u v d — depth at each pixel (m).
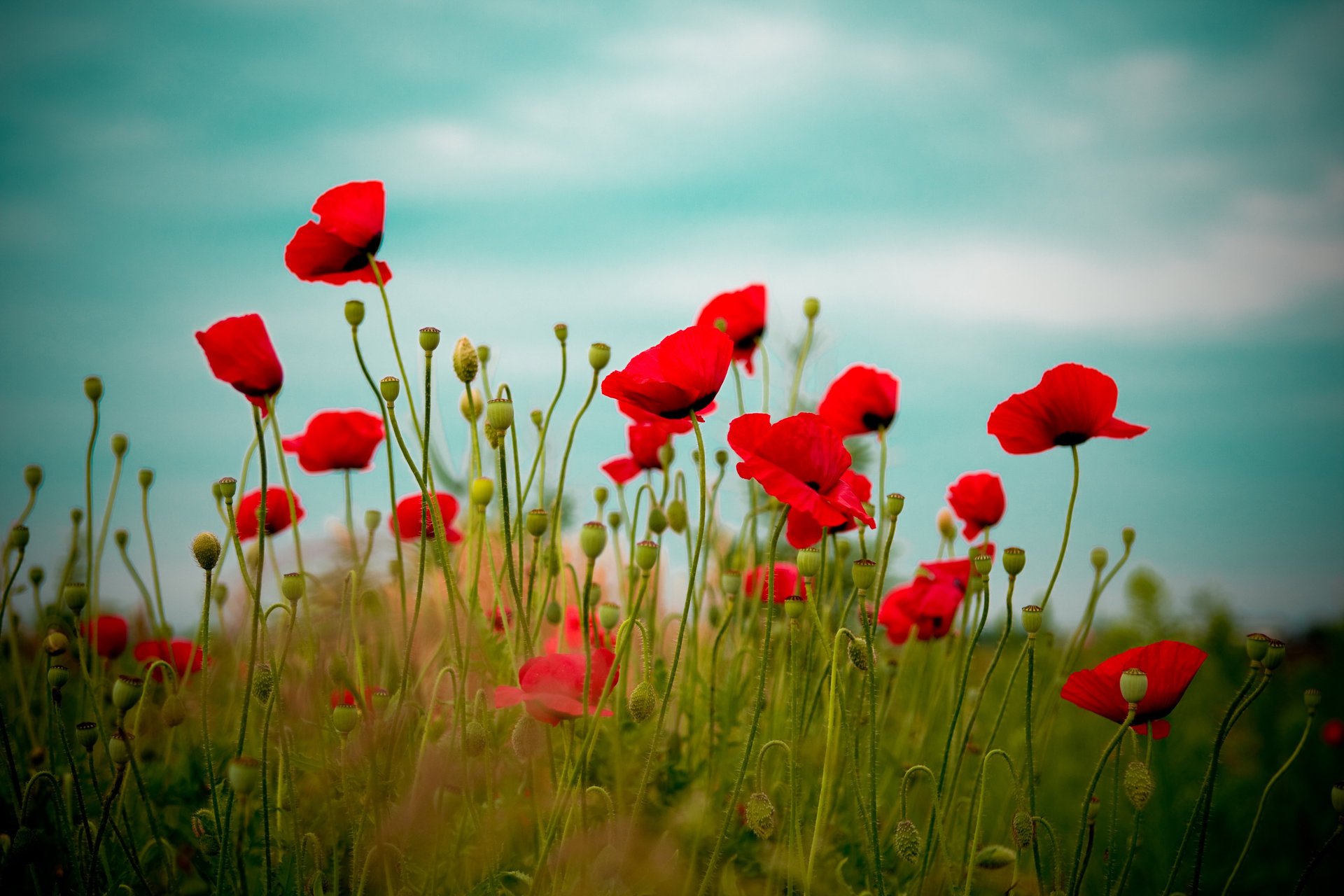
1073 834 1.56
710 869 1.23
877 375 1.45
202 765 1.35
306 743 1.36
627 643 1.23
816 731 1.40
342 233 1.33
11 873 1.24
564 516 1.52
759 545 1.54
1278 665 1.22
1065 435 1.30
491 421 1.26
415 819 1.25
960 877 1.32
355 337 1.27
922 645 1.56
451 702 1.31
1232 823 1.66
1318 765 1.83
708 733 1.40
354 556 1.39
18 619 1.43
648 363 1.28
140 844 1.35
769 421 1.24
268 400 1.29
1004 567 1.26
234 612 1.42
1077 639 1.43
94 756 1.38
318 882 1.25
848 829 1.36
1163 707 1.25
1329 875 1.60
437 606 1.38
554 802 1.25
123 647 1.47
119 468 1.41
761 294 1.46
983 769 1.25
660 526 1.41
